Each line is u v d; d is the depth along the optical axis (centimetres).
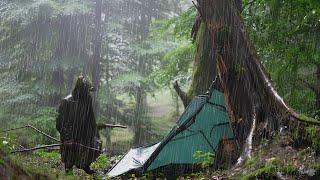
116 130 2227
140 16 2105
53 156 930
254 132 774
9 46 1933
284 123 740
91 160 729
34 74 1923
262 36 1058
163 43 2028
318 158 628
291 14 990
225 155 838
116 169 899
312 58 1009
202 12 828
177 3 2192
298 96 1051
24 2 1838
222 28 812
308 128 687
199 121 884
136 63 2094
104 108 2000
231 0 822
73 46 1931
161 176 876
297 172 596
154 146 1008
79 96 720
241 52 816
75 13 1831
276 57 1071
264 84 802
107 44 2020
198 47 1090
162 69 1717
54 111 1744
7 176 291
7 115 1764
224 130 872
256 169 659
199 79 1086
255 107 800
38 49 1909
